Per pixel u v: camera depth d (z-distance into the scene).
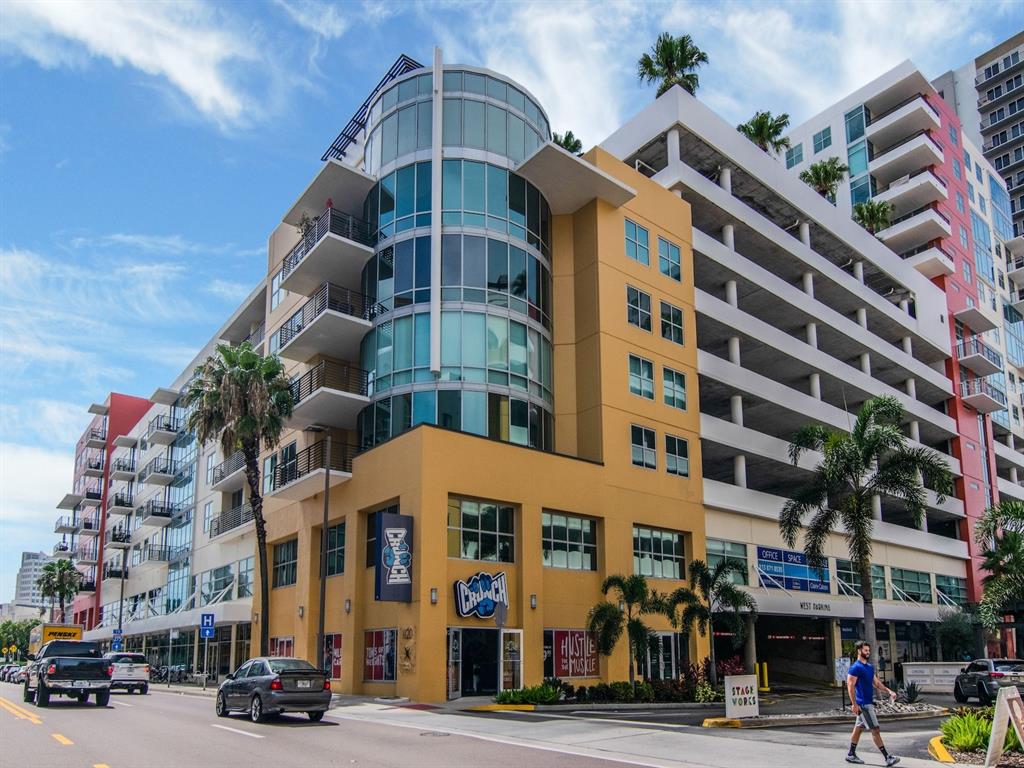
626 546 33.56
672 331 39.00
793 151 74.69
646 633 28.41
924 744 16.12
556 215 38.28
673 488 36.59
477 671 27.95
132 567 73.31
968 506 62.22
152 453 71.94
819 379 51.06
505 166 35.59
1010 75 108.44
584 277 36.62
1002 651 57.41
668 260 39.91
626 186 36.41
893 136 69.75
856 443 31.84
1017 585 43.84
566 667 30.34
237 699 20.80
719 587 32.41
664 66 51.75
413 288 33.78
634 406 35.78
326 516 29.67
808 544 33.06
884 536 51.50
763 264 51.19
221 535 48.66
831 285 54.06
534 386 34.16
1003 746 12.45
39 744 14.73
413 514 27.86
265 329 48.50
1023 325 81.50
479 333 32.97
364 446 34.09
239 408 36.31
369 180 36.50
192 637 54.81
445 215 34.22
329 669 32.78
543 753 14.12
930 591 56.22
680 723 20.36
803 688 41.75
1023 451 76.62
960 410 64.94
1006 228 82.31
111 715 21.61
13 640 133.25
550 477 31.50
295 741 15.62
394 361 33.47
